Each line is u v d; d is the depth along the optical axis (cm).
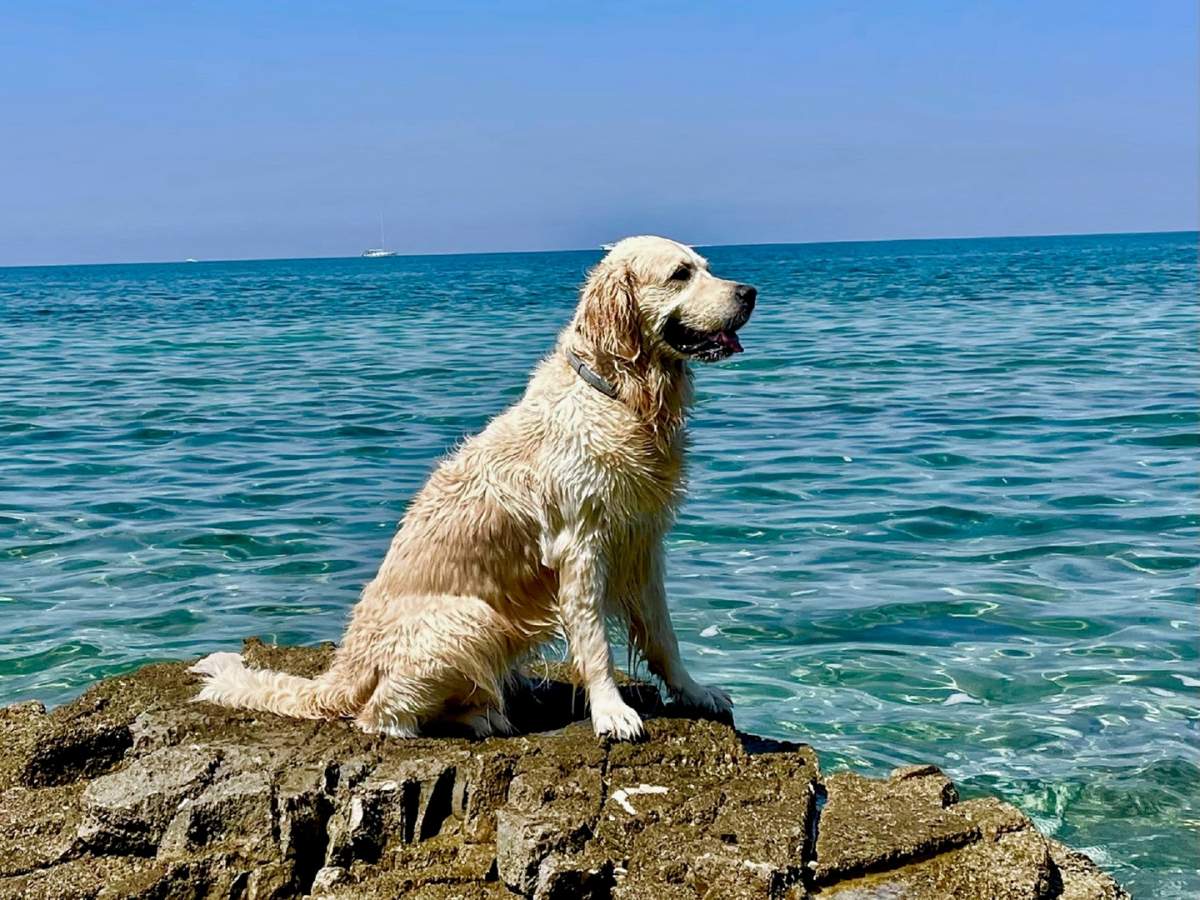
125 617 884
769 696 730
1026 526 1084
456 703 516
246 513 1187
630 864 421
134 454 1508
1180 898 525
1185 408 1634
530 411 516
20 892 421
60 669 783
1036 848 448
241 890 426
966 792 614
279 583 963
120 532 1119
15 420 1789
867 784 502
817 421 1641
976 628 834
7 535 1111
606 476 496
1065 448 1410
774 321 3394
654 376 508
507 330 3331
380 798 447
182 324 4003
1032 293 4422
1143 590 904
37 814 478
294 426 1700
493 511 508
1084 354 2323
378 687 509
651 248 510
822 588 925
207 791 454
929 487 1234
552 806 446
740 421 1656
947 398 1806
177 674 572
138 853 448
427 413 1789
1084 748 659
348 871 433
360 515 1173
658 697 556
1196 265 6794
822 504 1177
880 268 7912
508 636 516
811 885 427
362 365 2475
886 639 817
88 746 515
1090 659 777
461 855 438
